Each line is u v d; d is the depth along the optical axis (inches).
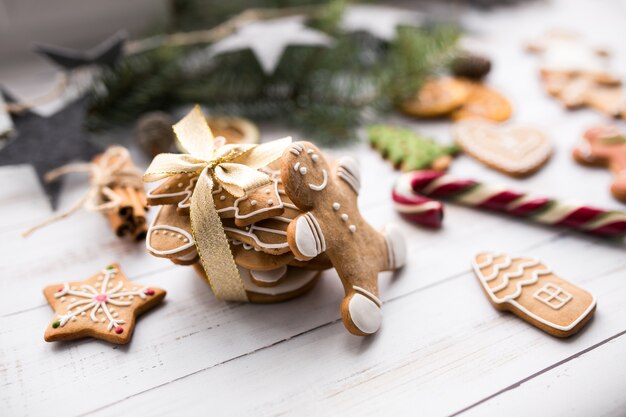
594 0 28.7
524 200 16.8
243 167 13.5
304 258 13.2
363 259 14.2
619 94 21.3
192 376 13.5
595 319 14.4
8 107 18.4
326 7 22.2
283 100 21.6
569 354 13.7
